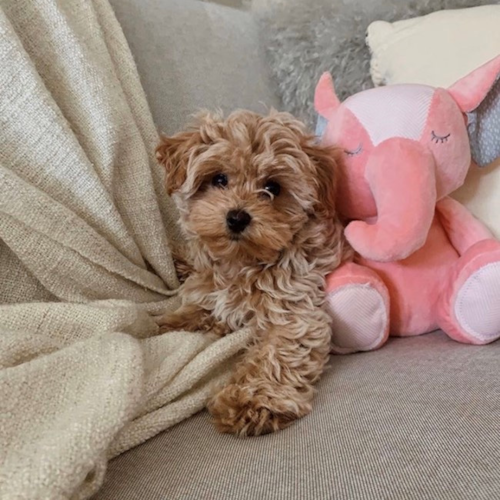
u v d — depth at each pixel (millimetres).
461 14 1227
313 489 605
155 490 633
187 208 1037
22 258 880
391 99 950
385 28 1314
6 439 602
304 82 1437
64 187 945
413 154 900
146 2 1312
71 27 994
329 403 824
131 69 1138
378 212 925
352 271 982
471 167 1098
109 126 995
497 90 978
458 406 725
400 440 672
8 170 855
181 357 848
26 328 792
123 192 1056
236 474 650
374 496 579
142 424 749
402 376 850
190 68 1337
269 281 992
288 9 1473
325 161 980
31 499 531
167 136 1168
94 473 623
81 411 643
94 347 731
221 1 1729
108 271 974
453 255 1047
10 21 963
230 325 1027
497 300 932
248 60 1463
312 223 1022
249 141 985
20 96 903
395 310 1024
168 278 1117
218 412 812
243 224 942
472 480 580
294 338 937
